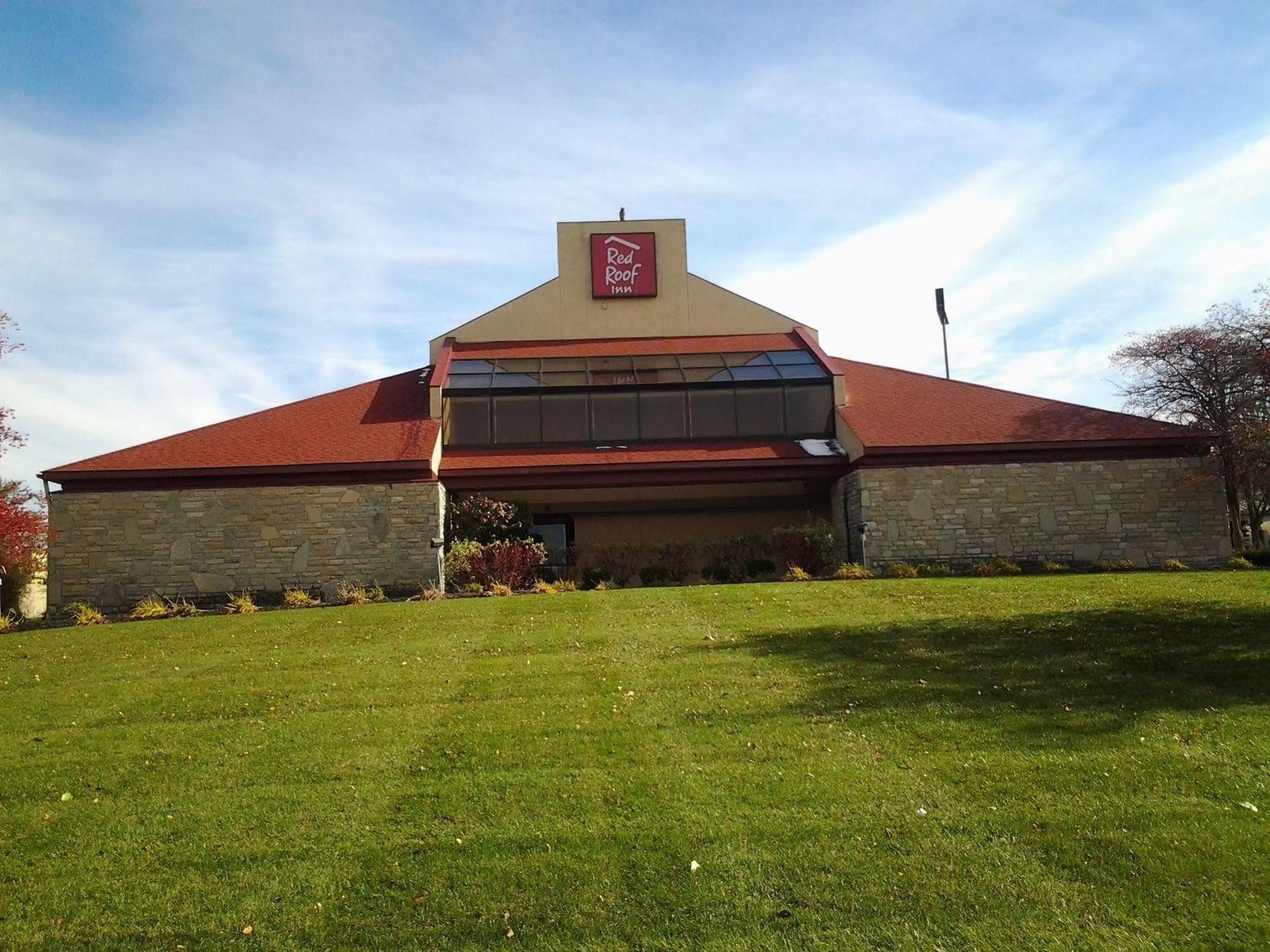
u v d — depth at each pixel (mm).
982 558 22641
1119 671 10109
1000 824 6363
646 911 5543
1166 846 5945
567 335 30781
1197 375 27000
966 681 9898
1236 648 10805
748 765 7641
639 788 7230
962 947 5051
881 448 22641
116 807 7301
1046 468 22953
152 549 21766
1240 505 30438
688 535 25328
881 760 7629
